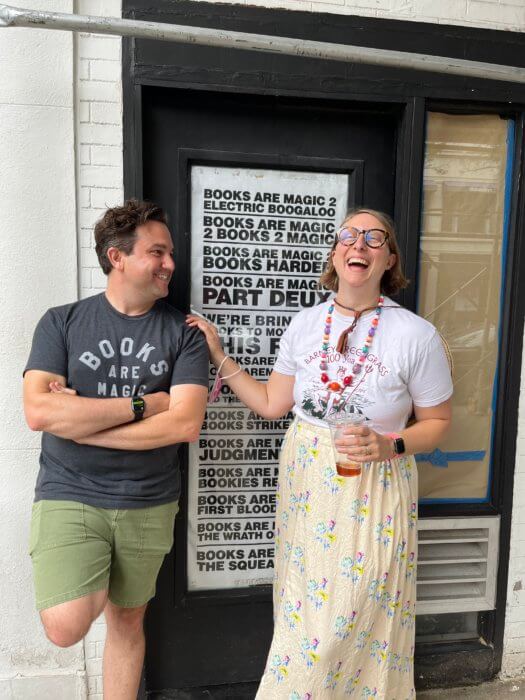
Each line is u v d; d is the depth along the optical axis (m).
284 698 1.79
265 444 2.41
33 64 2.01
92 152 2.10
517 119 2.41
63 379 1.78
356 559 1.72
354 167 2.37
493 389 2.53
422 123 2.28
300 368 1.92
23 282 2.09
